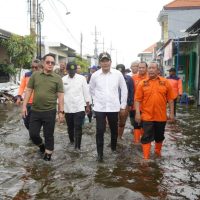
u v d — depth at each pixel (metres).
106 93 3.86
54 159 3.75
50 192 2.82
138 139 4.60
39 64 4.67
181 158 3.88
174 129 5.78
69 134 4.53
